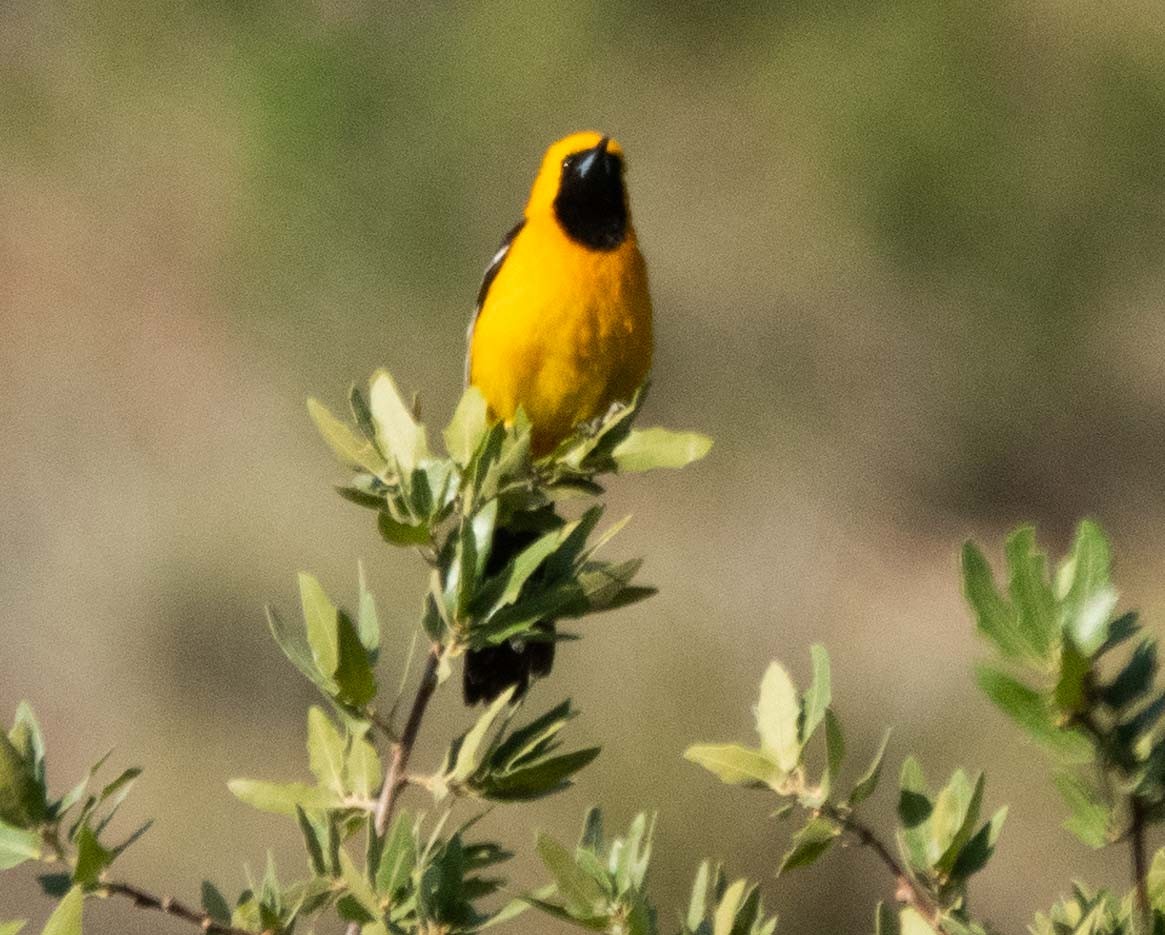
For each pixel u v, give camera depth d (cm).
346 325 1883
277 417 1828
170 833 1344
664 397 2011
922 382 2025
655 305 2002
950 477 2058
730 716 1302
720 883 345
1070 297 1986
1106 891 345
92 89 2033
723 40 1945
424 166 1894
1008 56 1922
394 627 1388
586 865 328
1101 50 1912
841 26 1934
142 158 1998
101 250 1962
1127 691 302
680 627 1362
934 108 1909
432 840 339
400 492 364
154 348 1895
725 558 1909
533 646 525
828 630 1853
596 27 1931
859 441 2020
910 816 339
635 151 1962
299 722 1519
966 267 1973
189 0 2008
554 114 1928
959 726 1410
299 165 1895
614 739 1250
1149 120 1922
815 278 1986
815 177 1939
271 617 353
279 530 1553
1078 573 304
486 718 343
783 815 331
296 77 1898
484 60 1925
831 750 328
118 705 1547
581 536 365
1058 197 1944
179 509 1645
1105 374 2042
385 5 1958
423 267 1883
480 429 371
